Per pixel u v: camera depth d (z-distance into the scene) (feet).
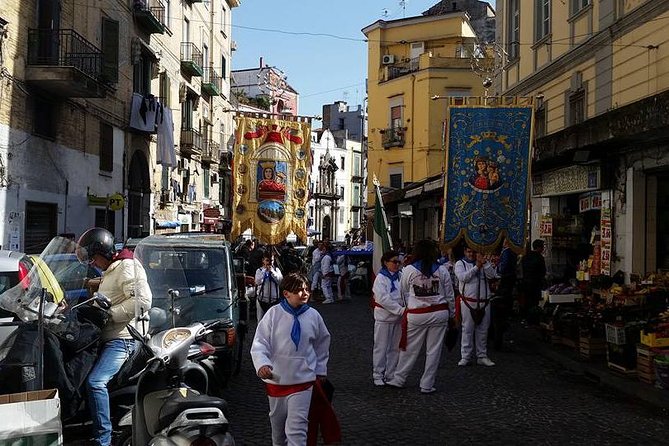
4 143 53.72
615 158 46.09
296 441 17.44
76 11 66.13
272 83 211.00
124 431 17.43
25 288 19.61
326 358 18.47
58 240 21.47
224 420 14.38
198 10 117.29
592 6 50.78
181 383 17.42
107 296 19.97
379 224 39.19
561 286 42.22
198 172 119.85
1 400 14.94
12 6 54.80
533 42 63.87
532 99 46.47
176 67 104.47
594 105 50.72
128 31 82.43
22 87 56.59
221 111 138.10
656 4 41.27
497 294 38.63
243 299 33.30
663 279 37.73
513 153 46.37
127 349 19.71
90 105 70.85
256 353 17.34
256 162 55.16
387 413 25.07
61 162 64.13
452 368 34.01
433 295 28.22
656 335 28.04
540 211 60.49
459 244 46.21
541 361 35.91
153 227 93.66
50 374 18.65
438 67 124.36
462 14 131.54
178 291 25.85
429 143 124.57
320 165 247.09
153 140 93.30
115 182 78.74
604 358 33.73
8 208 54.29
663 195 43.91
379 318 29.71
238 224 54.85
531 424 23.54
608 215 46.96
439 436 22.12
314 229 244.01
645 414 24.95
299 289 17.90
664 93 30.78
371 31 140.15
